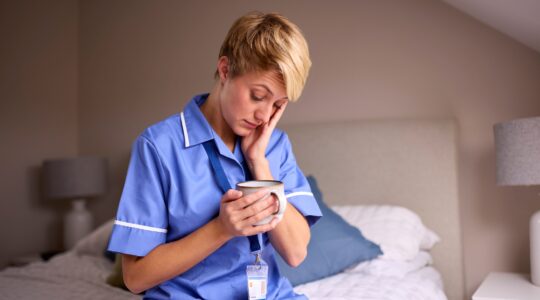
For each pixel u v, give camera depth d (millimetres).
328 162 2967
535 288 2291
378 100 2961
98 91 3922
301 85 1203
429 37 2852
